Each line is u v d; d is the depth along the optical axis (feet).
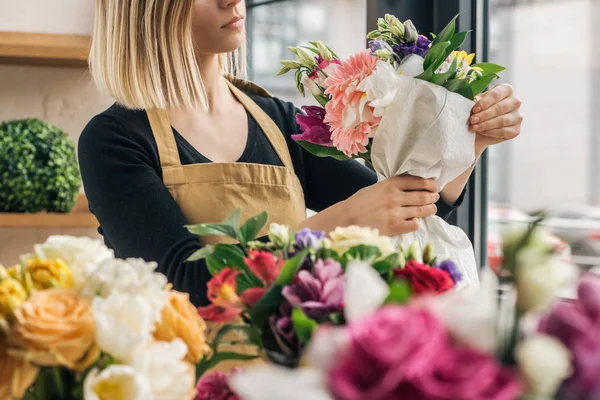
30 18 8.99
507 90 4.26
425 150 4.07
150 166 5.16
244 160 5.44
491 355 1.60
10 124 8.05
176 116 5.36
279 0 8.96
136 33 5.10
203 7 5.12
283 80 9.00
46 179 7.95
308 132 4.34
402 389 1.47
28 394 2.61
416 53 4.15
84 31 9.11
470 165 4.28
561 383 1.62
